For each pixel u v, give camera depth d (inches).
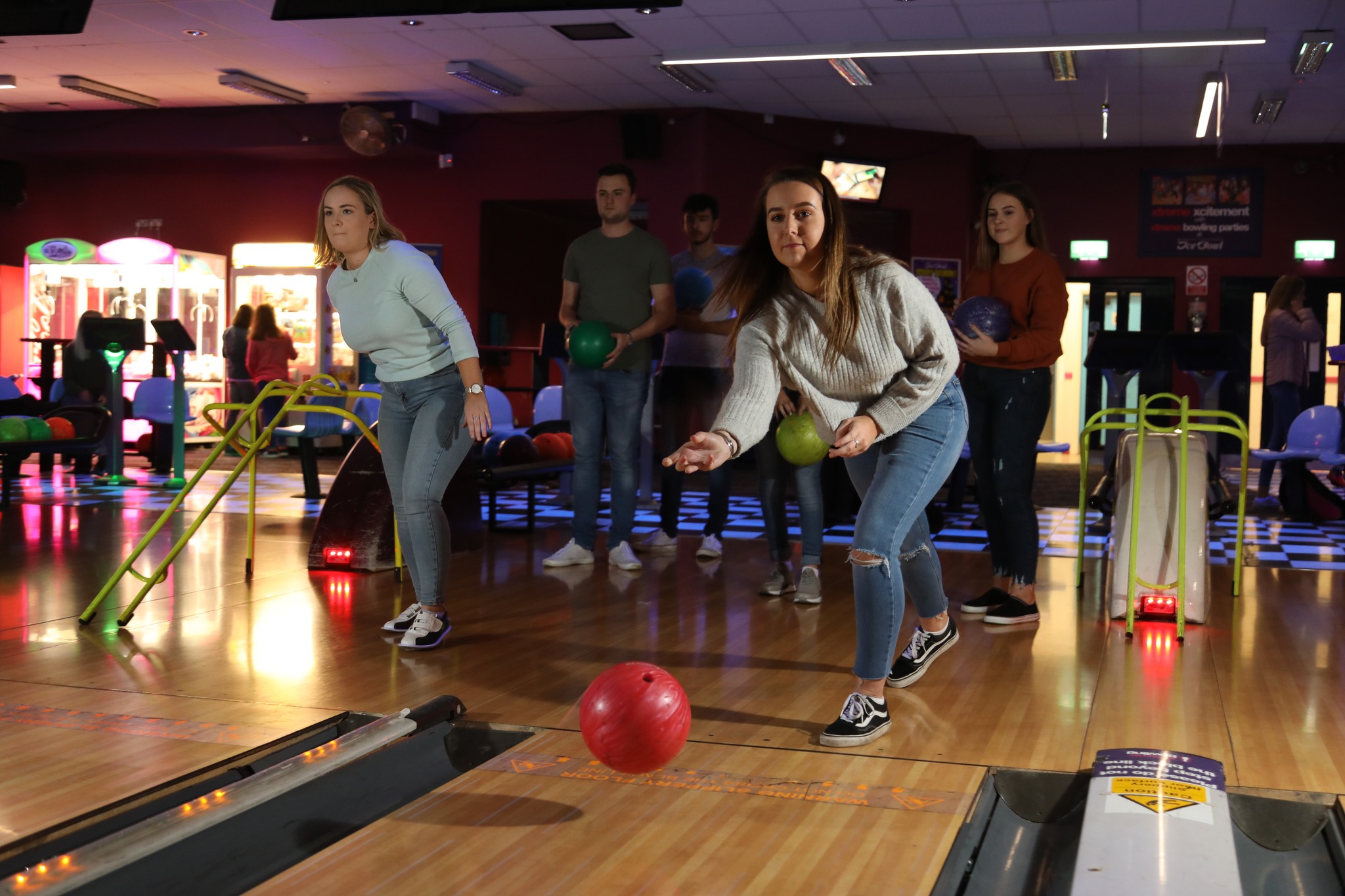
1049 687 119.6
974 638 144.6
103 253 497.0
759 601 167.0
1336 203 515.2
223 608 157.0
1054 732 103.0
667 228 486.9
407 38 390.6
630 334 191.0
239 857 75.0
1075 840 83.4
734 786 88.1
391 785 91.4
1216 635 147.0
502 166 505.4
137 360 492.1
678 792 86.8
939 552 223.6
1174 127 490.6
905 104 461.4
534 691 115.9
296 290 515.5
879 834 78.7
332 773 86.4
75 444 286.2
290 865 76.6
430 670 124.3
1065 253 542.6
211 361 518.0
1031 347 149.6
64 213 564.4
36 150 533.6
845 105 465.7
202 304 518.3
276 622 148.5
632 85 446.9
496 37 386.9
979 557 217.0
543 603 163.9
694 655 133.0
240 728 101.3
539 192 502.0
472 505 218.7
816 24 361.1
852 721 99.9
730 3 342.3
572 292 199.9
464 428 137.3
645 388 197.6
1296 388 343.3
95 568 189.0
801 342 102.4
